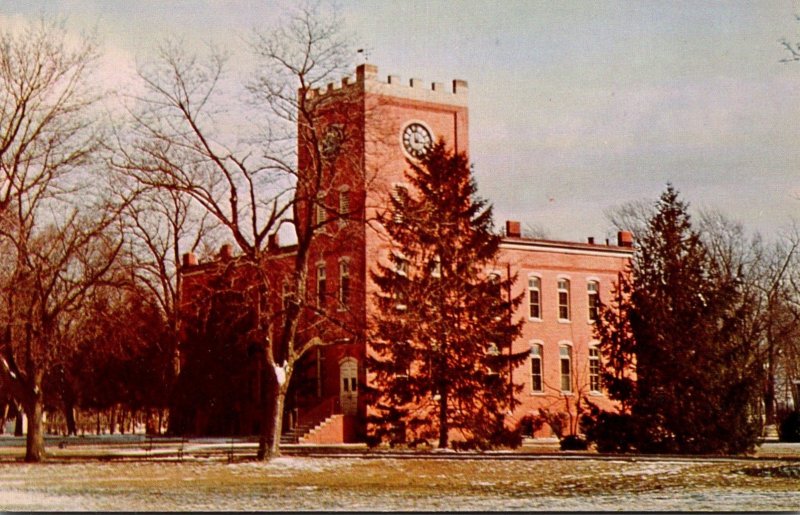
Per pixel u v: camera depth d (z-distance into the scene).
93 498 25.22
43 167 38.03
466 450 45.41
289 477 31.20
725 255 69.38
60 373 61.75
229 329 54.53
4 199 37.66
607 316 46.00
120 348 51.28
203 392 58.47
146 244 54.81
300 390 56.72
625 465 35.56
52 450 46.03
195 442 52.97
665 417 42.31
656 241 45.19
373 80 57.62
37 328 39.12
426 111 59.47
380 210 54.00
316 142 39.00
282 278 42.91
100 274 39.16
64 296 40.09
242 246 38.94
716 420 41.72
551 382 63.09
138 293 45.50
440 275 48.41
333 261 55.81
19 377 38.84
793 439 56.34
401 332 45.22
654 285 44.12
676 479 29.78
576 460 38.12
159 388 61.03
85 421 78.44
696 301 43.50
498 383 47.53
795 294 70.94
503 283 49.09
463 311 47.62
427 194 48.50
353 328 44.19
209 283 45.31
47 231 41.47
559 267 64.94
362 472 33.09
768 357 66.19
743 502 23.39
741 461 36.84
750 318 62.38
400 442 47.00
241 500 24.72
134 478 30.88
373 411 53.81
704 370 42.09
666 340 42.56
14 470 34.16
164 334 59.31
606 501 24.05
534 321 63.28
